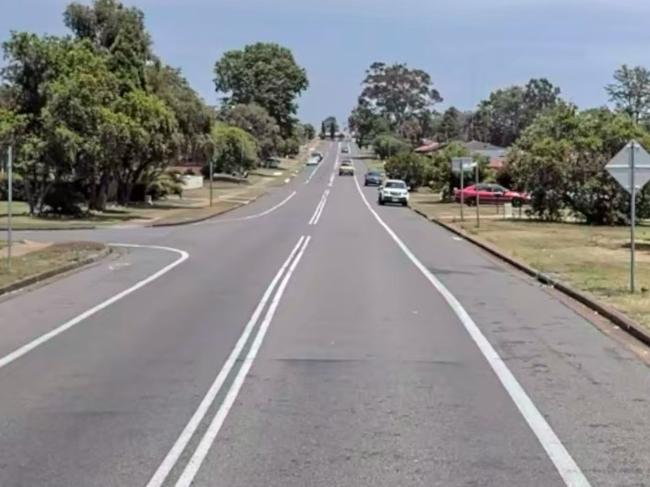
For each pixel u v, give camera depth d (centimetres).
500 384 1039
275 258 2725
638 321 1454
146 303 1745
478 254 2988
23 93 4719
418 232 4078
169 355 1215
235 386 1026
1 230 4016
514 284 2123
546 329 1452
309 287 1998
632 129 4838
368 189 9306
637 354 1238
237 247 3152
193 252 2948
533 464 733
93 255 2708
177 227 4347
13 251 2789
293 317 1560
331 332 1404
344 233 3941
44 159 4566
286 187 9662
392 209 6256
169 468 721
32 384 1038
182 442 797
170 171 7406
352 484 682
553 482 688
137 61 5675
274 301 1766
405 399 962
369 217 5288
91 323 1499
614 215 4741
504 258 2775
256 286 2017
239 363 1161
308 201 7262
